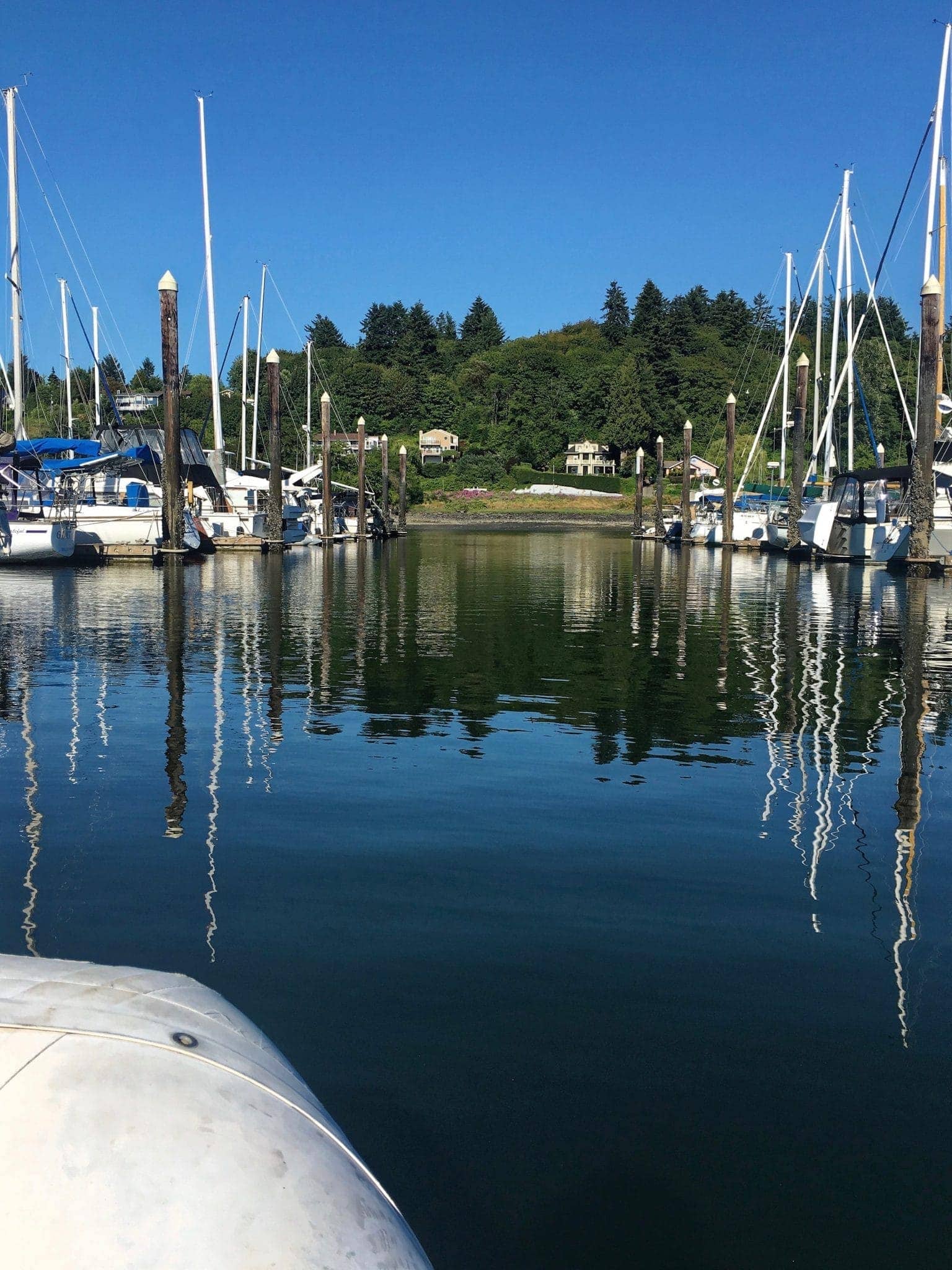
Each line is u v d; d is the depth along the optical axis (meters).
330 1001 4.03
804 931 4.83
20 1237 1.46
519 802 7.08
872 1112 3.33
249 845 6.06
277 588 26.06
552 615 20.56
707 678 12.72
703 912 5.06
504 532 89.50
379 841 6.16
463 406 159.12
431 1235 2.74
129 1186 1.55
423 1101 3.35
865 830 6.50
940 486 34.75
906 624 19.09
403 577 31.30
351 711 10.39
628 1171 3.01
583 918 4.96
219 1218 1.56
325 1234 1.62
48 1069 1.70
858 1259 2.70
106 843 6.09
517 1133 3.18
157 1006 2.03
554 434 147.88
